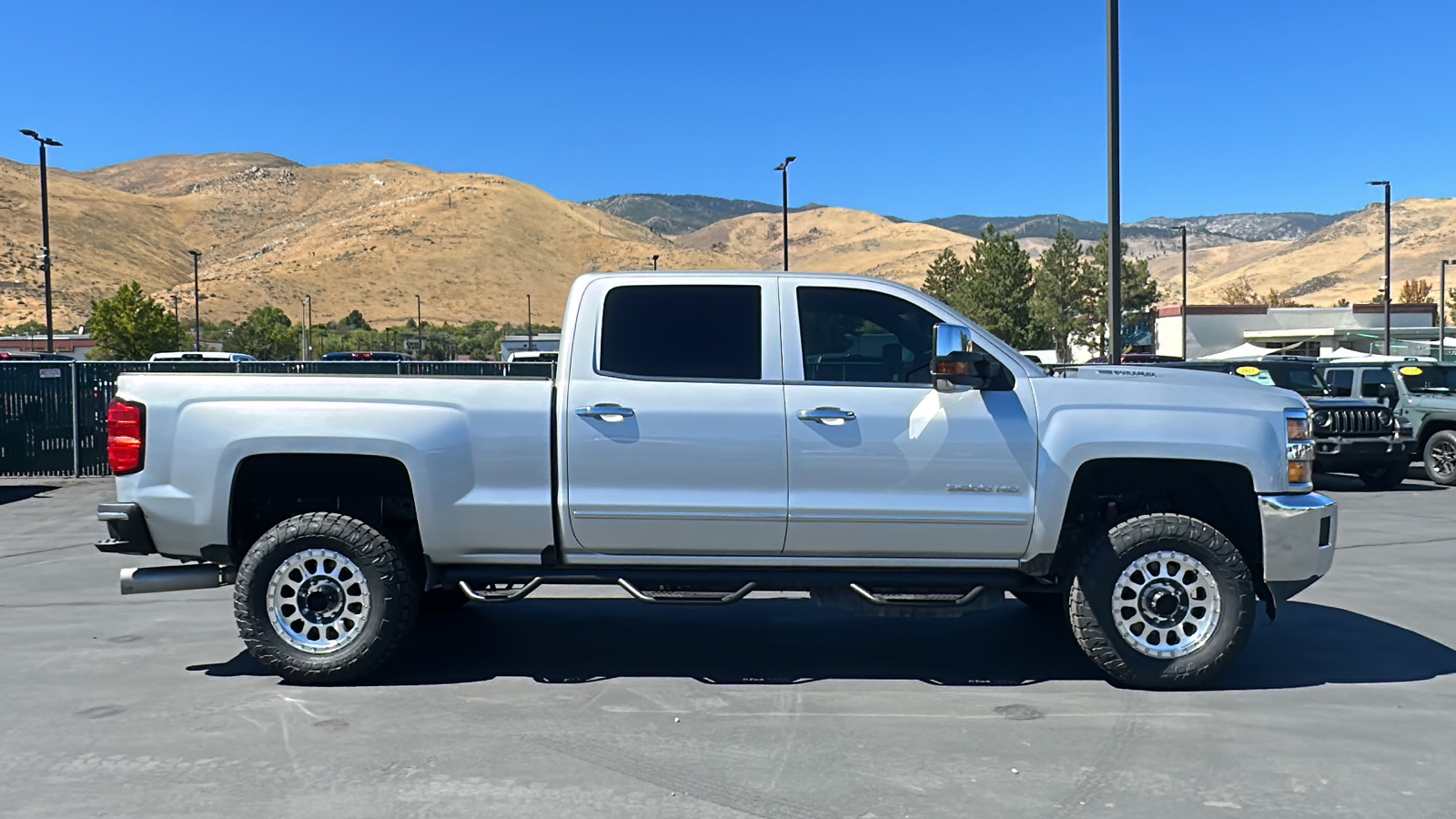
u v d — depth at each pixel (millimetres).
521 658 6566
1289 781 4605
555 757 4895
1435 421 16562
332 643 5914
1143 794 4469
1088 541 5863
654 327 5945
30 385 17344
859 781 4617
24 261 154750
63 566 9867
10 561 10164
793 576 5887
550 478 5852
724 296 5984
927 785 4566
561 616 7680
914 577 5891
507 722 5379
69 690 5918
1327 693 5824
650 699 5762
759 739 5133
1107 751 4961
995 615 7723
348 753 4945
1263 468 5809
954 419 5797
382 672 6262
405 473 6172
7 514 13484
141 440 5926
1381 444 15398
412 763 4824
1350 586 8648
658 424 5801
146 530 5930
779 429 5793
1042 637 7094
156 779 4633
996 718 5438
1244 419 5848
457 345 104312
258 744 5051
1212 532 5766
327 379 5945
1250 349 47906
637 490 5824
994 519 5797
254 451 5883
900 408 5809
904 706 5637
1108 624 5801
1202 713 5488
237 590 5871
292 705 5633
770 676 6195
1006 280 59188
